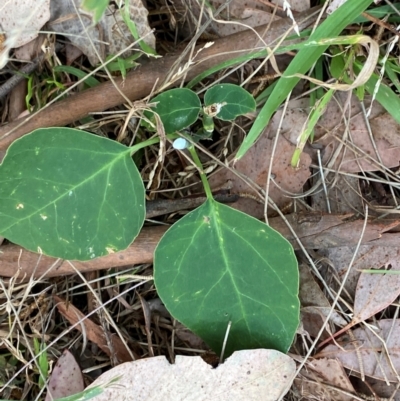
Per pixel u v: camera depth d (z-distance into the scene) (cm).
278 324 29
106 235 28
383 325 32
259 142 32
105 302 32
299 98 32
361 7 28
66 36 32
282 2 32
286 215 31
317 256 32
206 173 32
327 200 32
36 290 32
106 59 31
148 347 32
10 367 32
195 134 31
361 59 31
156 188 32
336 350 32
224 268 29
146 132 32
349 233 30
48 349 32
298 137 30
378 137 31
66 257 28
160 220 32
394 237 30
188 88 30
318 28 28
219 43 30
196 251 29
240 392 29
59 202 28
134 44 30
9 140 30
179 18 33
